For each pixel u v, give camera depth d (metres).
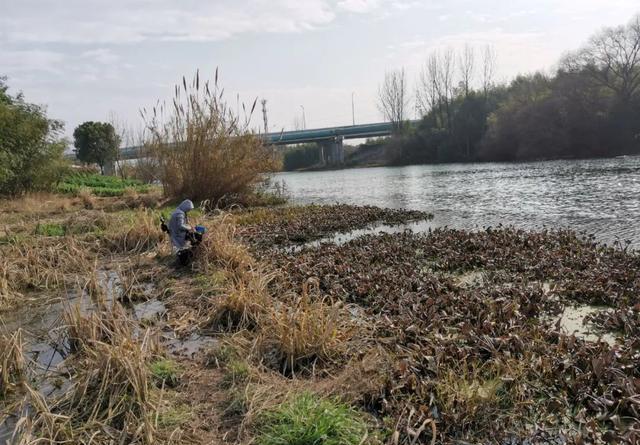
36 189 24.73
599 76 53.09
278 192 27.39
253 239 14.08
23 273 9.93
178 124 20.89
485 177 35.69
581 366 5.33
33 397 4.89
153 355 6.00
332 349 5.91
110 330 6.45
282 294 8.23
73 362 6.14
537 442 4.30
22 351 6.14
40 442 4.41
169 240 12.29
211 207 20.53
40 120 23.86
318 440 4.21
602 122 52.03
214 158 20.88
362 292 8.24
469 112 69.12
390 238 12.81
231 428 4.58
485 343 5.79
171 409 4.85
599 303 7.52
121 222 14.65
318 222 16.45
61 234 14.27
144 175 34.97
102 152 49.88
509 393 4.89
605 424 4.49
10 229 14.79
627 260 9.27
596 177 29.05
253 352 6.00
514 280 8.64
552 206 18.53
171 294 8.77
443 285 8.34
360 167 79.62
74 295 9.13
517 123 57.91
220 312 7.22
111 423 4.72
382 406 4.81
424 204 21.77
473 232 13.28
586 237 12.46
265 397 4.96
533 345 5.74
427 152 72.75
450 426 4.52
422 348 5.78
